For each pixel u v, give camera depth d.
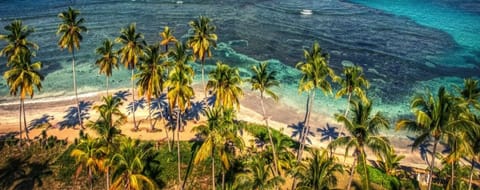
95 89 95.25
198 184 61.06
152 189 45.97
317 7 178.62
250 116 82.12
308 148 69.75
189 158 67.06
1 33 132.00
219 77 59.34
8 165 65.38
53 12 162.12
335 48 125.62
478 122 47.88
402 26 151.12
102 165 49.09
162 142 71.81
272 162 59.97
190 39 74.81
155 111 84.38
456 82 102.94
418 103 46.94
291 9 173.50
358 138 47.69
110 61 72.38
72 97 91.25
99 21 150.00
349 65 112.00
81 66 109.25
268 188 46.78
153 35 132.62
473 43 132.88
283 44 128.62
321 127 79.12
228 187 56.62
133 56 69.81
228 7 175.00
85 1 183.38
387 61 115.88
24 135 74.94
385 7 182.12
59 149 69.38
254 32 140.00
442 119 44.25
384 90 97.06
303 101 89.50
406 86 99.75
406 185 61.66
